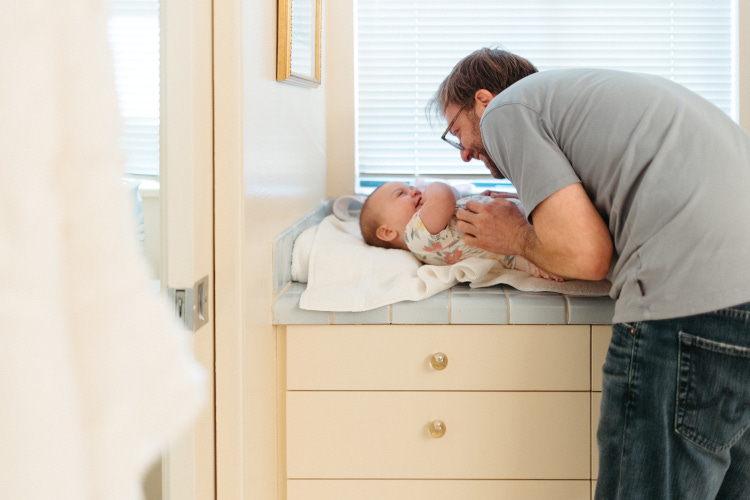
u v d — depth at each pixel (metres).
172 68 1.06
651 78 1.38
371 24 2.48
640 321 1.24
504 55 1.65
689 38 2.45
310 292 1.57
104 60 0.31
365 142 2.53
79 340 0.30
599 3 2.45
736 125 1.33
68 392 0.29
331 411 1.58
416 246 1.74
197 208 1.12
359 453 1.59
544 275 1.62
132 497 0.32
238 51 1.21
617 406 1.29
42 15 0.28
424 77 2.49
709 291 1.17
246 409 1.28
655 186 1.23
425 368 1.57
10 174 0.27
